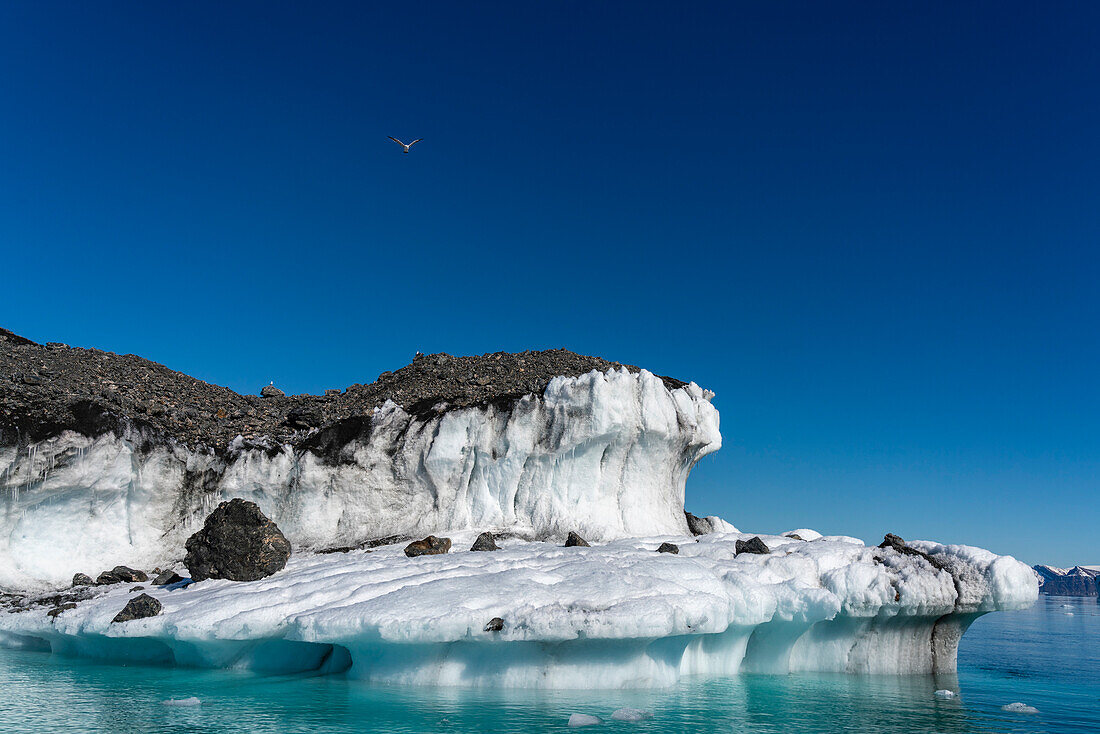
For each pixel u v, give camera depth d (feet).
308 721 33.24
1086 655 68.33
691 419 79.66
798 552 52.85
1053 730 35.37
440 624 38.40
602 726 33.32
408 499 74.84
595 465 74.79
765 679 47.11
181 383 87.04
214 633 43.16
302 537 72.84
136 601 47.44
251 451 75.15
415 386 84.94
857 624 49.96
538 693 39.83
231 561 55.31
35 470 64.64
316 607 43.98
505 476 74.23
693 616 40.34
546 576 46.14
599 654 41.42
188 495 72.49
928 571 49.08
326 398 89.76
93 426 67.62
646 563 48.93
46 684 41.81
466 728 32.24
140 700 37.58
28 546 65.31
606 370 88.53
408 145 71.41
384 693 39.34
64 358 81.92
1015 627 106.63
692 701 39.27
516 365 91.30
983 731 34.65
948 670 52.49
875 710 38.45
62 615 51.24
